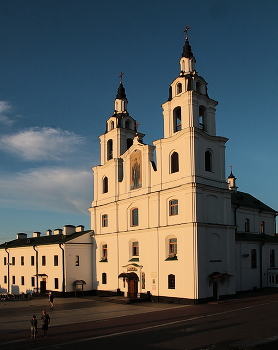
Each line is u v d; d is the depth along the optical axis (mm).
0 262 67125
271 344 20016
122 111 54281
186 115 41188
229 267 40375
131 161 47781
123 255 46906
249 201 57594
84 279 51875
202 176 39719
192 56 44531
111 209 50156
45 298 49875
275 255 52219
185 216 38938
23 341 22875
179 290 38281
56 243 52500
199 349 19297
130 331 24672
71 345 21406
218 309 32531
